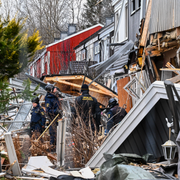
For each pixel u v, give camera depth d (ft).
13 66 56.65
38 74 280.31
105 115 53.72
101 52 167.32
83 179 24.16
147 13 68.64
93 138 35.55
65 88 106.32
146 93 26.40
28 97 31.53
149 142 27.25
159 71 72.28
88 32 237.86
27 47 58.59
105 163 22.67
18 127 64.39
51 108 47.70
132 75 89.30
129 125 27.43
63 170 29.35
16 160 28.02
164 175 21.49
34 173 27.81
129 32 113.50
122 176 19.61
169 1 57.16
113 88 129.80
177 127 21.47
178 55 56.95
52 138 43.86
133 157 25.57
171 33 57.93
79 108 41.50
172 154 22.67
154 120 26.91
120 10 128.67
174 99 21.58
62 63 178.19
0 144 35.14
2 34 55.72
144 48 64.59
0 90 29.86
